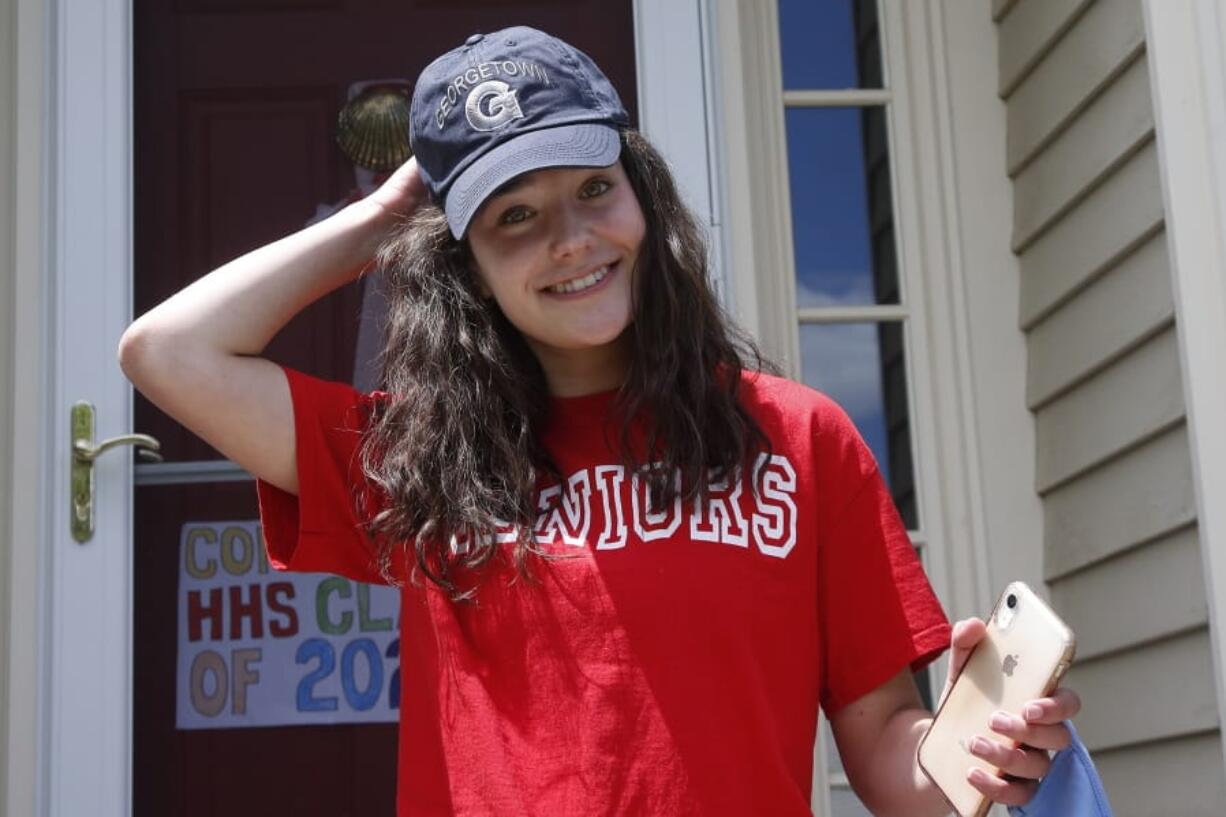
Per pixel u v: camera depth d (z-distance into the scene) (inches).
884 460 130.3
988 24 134.3
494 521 63.6
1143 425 111.5
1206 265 99.7
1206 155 100.0
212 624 112.7
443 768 62.4
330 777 111.6
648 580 61.4
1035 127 127.3
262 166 119.0
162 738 111.3
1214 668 100.4
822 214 133.0
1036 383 127.3
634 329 67.2
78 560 109.1
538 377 69.1
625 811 58.9
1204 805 105.8
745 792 60.0
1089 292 119.2
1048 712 56.8
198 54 120.0
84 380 111.6
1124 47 112.8
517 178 64.5
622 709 59.9
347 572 69.1
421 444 66.1
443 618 63.6
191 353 68.4
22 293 112.7
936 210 131.7
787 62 135.0
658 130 118.9
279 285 71.2
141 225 117.3
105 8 116.3
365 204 74.6
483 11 121.7
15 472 110.3
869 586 65.7
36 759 106.8
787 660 62.6
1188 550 107.4
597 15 122.5
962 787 59.7
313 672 112.7
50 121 114.8
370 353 114.8
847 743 67.4
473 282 69.7
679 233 68.3
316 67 120.5
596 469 65.4
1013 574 126.1
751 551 63.1
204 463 113.1
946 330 129.9
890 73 134.1
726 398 65.8
